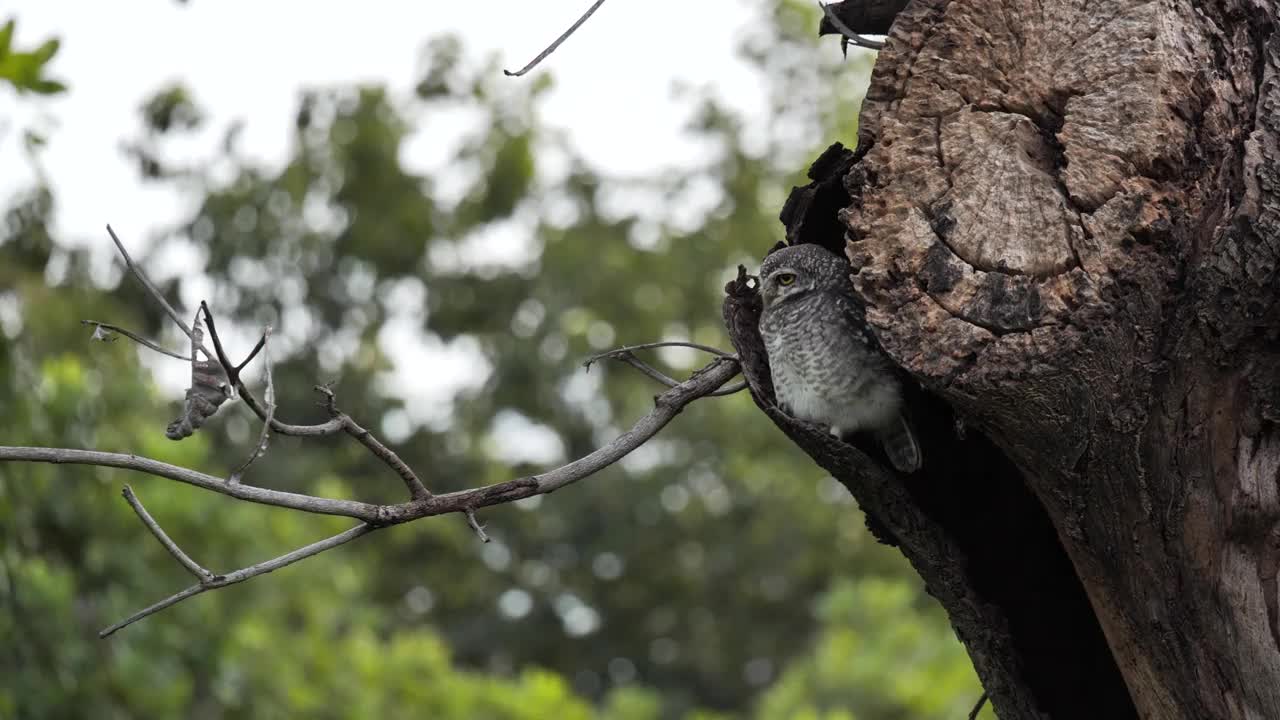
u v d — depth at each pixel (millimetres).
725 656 37375
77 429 12812
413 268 35094
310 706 16672
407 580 35625
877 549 35844
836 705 20609
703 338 37719
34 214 12055
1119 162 5633
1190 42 5699
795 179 36625
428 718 18984
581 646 38750
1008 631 6418
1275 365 5359
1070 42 5859
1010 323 5578
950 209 5828
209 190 24438
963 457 6949
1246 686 5520
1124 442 5531
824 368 7359
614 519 38156
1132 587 5719
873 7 7523
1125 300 5488
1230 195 5441
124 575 13117
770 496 36844
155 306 16391
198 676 14602
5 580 11672
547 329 36719
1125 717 6602
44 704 11852
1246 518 5430
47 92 8922
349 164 31391
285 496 5707
